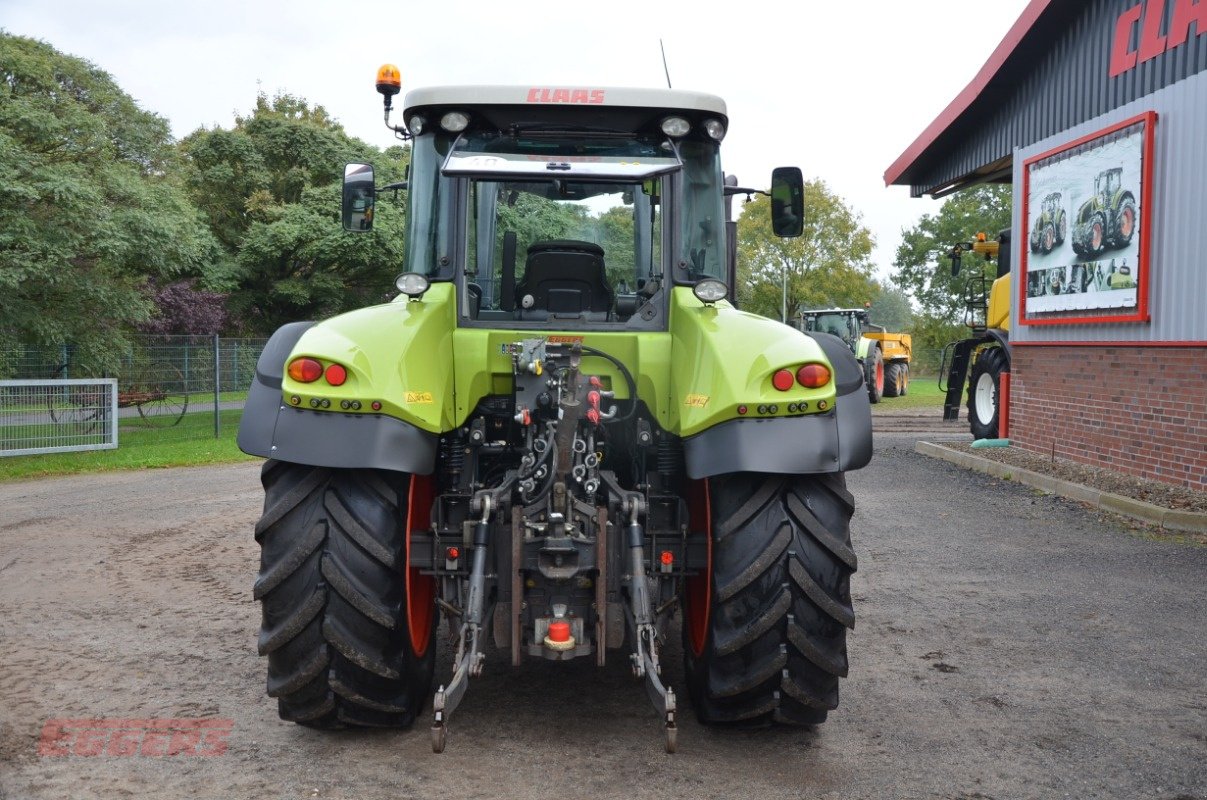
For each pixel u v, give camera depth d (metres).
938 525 8.27
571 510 3.46
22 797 3.16
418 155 4.18
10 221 15.32
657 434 4.01
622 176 3.75
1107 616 5.49
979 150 13.77
